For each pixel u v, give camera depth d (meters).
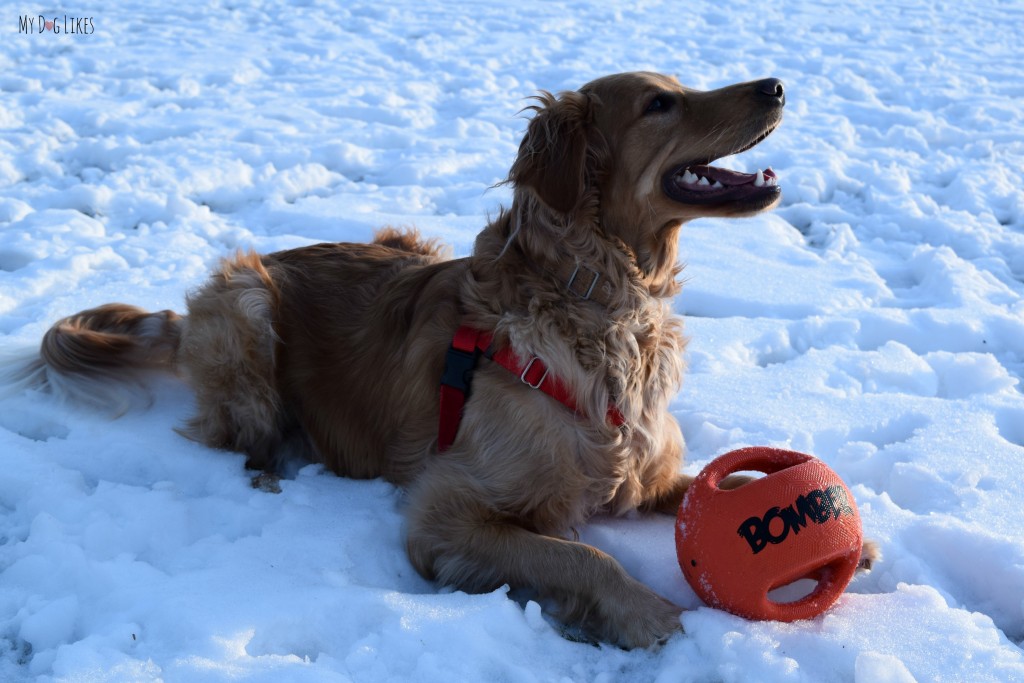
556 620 2.90
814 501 2.63
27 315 4.75
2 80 8.96
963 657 2.51
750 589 2.64
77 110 8.15
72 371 4.03
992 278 5.77
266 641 2.61
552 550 2.95
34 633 2.59
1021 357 4.85
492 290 3.26
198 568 2.91
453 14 14.08
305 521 3.24
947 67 11.87
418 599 2.78
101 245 5.68
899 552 3.06
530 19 13.95
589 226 3.20
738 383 4.36
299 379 3.84
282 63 10.51
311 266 4.02
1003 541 3.00
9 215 6.09
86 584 2.79
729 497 2.70
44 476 3.34
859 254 6.33
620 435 3.19
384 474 3.66
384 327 3.67
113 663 2.40
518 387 3.14
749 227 6.64
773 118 3.21
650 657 2.69
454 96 9.59
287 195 6.80
